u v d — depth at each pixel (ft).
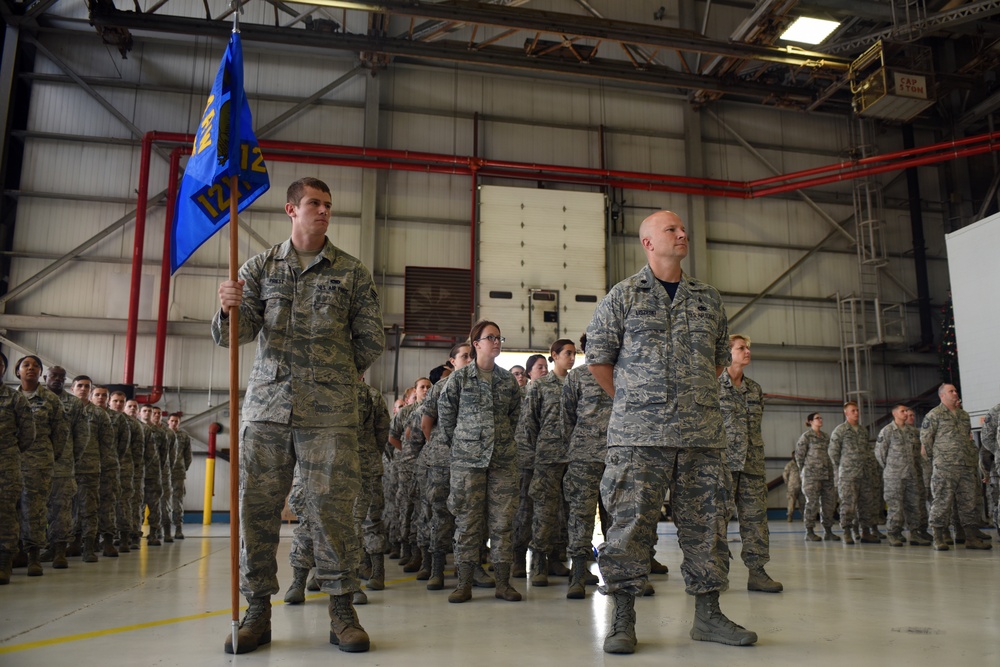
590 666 7.88
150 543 28.07
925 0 44.55
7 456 17.01
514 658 8.32
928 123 54.29
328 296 9.68
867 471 28.53
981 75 48.01
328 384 9.45
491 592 14.74
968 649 8.66
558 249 47.19
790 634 9.63
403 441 21.52
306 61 46.83
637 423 9.14
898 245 52.85
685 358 9.36
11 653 8.78
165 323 42.04
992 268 35.58
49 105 43.91
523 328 45.85
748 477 14.61
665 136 50.88
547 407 16.43
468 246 47.11
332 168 46.11
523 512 17.97
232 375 9.20
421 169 45.75
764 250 51.21
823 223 52.42
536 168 46.91
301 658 8.39
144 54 45.19
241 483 9.21
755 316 50.42
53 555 21.43
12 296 41.73
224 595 14.12
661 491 9.13
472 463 13.78
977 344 36.19
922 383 51.72
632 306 9.61
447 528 15.58
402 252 46.32
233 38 10.47
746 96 52.37
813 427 30.37
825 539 29.84
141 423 27.27
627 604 8.81
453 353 21.33
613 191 49.52
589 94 50.39
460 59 43.86
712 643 9.10
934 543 24.98
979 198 53.83
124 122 44.16
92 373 42.42
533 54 44.80
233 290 9.12
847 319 51.49
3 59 42.83
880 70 42.88
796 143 53.01
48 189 43.32
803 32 43.06
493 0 43.73
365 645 8.76
